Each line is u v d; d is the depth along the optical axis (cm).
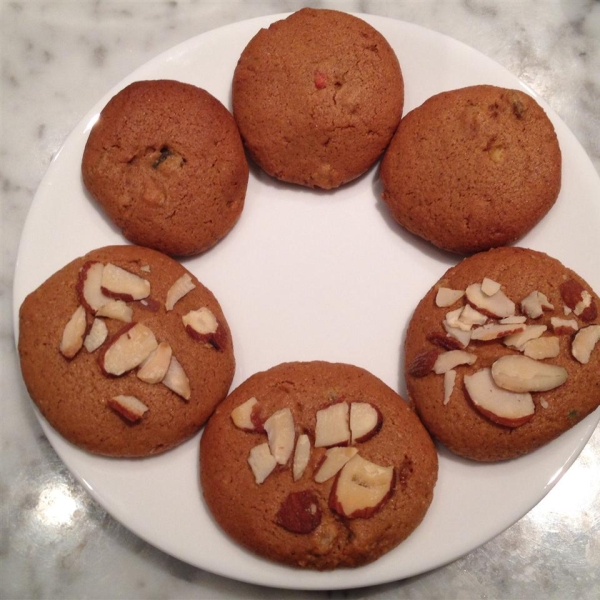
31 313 23
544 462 23
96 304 23
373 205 26
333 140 25
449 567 26
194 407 23
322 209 26
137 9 31
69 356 22
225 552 22
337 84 25
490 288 23
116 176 24
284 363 24
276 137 25
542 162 24
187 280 24
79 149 26
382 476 21
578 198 25
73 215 25
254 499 22
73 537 26
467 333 23
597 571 25
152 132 24
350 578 22
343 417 22
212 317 23
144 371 22
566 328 23
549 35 31
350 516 21
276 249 26
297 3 31
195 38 27
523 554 26
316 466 22
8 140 30
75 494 26
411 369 23
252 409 22
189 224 24
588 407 22
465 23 31
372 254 26
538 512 26
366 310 25
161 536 22
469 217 24
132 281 23
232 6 31
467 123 24
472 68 27
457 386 22
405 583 25
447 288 24
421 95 27
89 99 30
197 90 25
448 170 24
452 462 23
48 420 23
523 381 22
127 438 22
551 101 30
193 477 23
